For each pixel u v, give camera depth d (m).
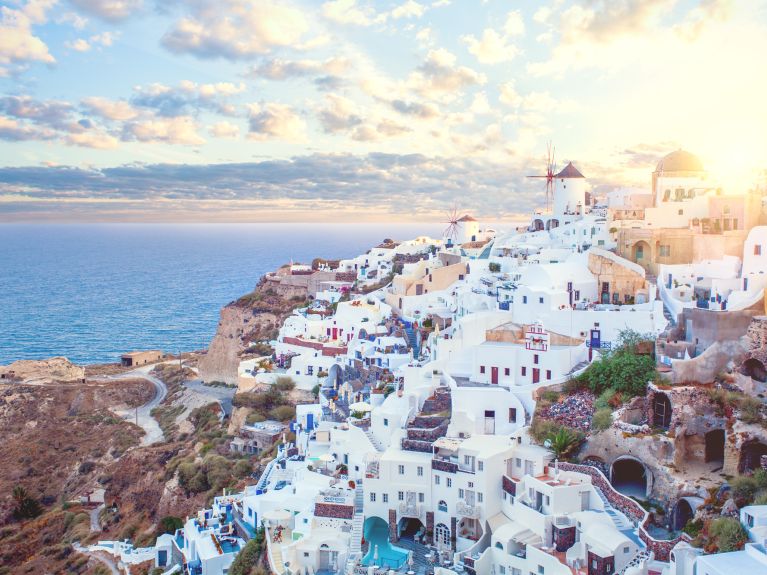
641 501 75.44
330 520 87.69
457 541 82.06
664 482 74.88
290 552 82.06
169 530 121.69
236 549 97.69
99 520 141.00
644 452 77.81
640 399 83.75
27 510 150.12
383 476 87.06
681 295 99.69
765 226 99.50
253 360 170.12
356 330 155.25
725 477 74.44
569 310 101.75
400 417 97.56
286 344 168.25
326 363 152.38
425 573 77.38
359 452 97.50
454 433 91.38
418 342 134.75
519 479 82.00
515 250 145.75
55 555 127.94
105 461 170.00
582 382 90.81
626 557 67.75
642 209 125.94
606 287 110.88
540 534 75.00
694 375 83.94
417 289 158.75
